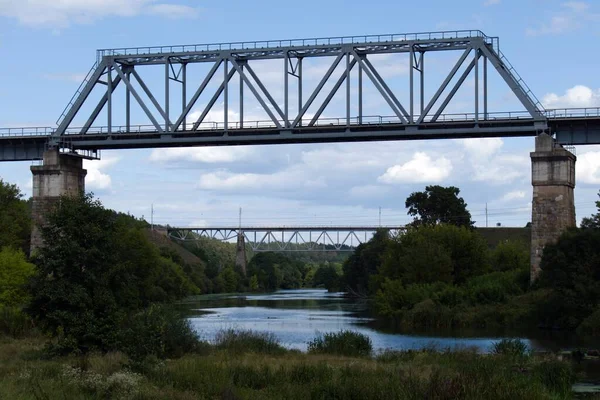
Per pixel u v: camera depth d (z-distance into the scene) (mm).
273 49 94562
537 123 87938
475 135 91938
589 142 89625
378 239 157625
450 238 109562
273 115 94750
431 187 145750
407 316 91312
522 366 45844
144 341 52656
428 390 32781
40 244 100125
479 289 92562
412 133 90875
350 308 128750
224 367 41906
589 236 79500
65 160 102562
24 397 30781
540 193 86938
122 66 101312
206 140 97000
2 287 76000
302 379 39406
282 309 126062
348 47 92812
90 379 36031
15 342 62938
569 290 78812
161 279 124062
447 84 89438
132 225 127500
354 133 92500
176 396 33344
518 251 116125
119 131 100250
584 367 49281
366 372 40719
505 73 89000
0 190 116875
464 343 66688
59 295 54594
